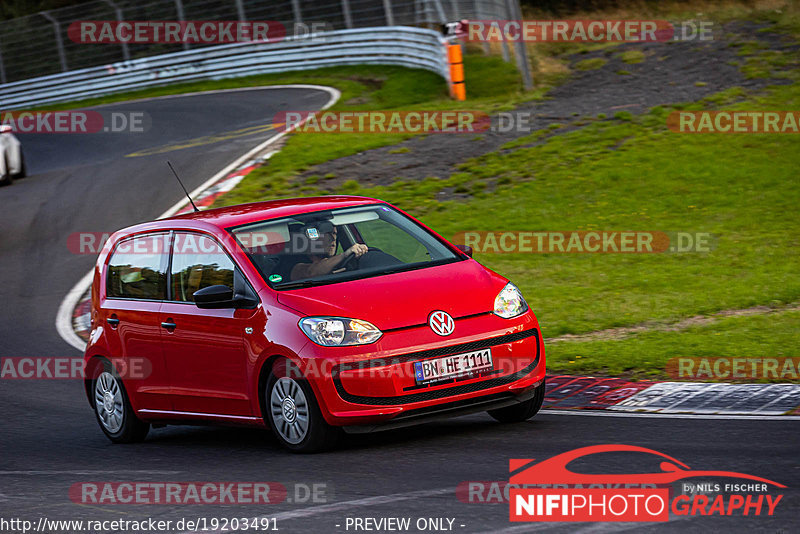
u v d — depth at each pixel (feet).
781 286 133.18
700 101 251.39
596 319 125.18
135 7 447.83
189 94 400.47
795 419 76.54
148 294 89.40
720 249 157.07
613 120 244.22
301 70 400.67
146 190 234.79
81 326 148.77
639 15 388.78
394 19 382.63
